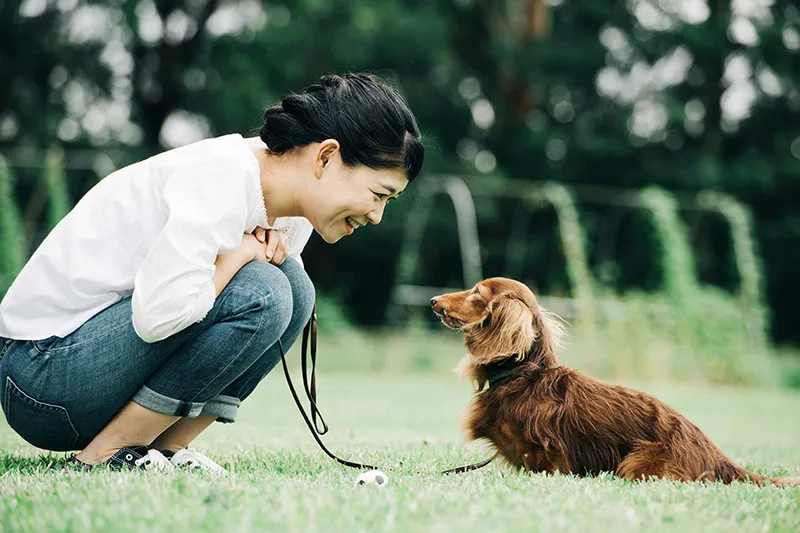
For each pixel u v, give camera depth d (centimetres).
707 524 249
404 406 831
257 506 242
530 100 2069
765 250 2089
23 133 1822
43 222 1709
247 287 314
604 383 372
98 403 310
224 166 304
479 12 2095
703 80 2098
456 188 1526
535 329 384
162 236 290
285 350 354
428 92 1986
